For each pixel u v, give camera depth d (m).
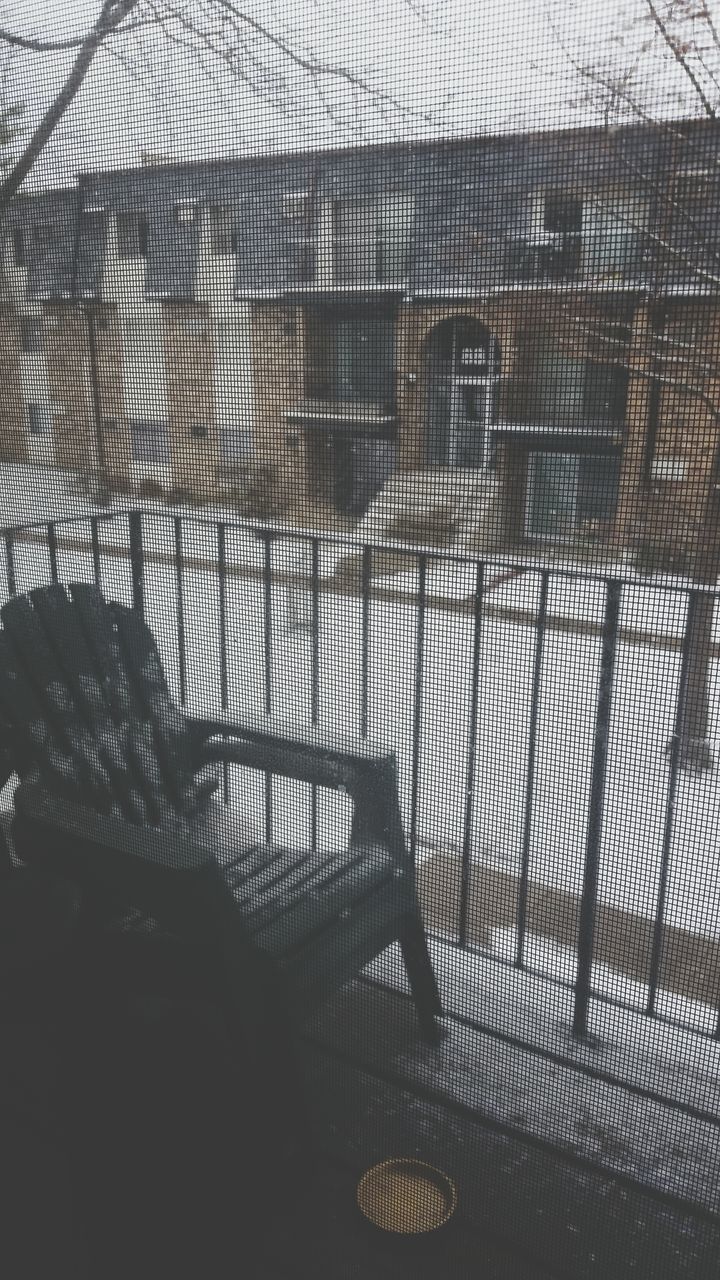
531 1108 1.40
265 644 1.44
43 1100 1.49
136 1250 1.27
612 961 1.38
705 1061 1.33
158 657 1.57
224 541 1.40
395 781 1.42
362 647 1.36
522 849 1.40
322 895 1.44
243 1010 1.43
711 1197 1.25
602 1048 1.38
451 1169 1.35
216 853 1.50
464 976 1.48
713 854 1.24
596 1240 1.23
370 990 1.58
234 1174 1.36
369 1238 1.26
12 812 1.89
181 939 1.48
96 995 1.57
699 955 1.31
